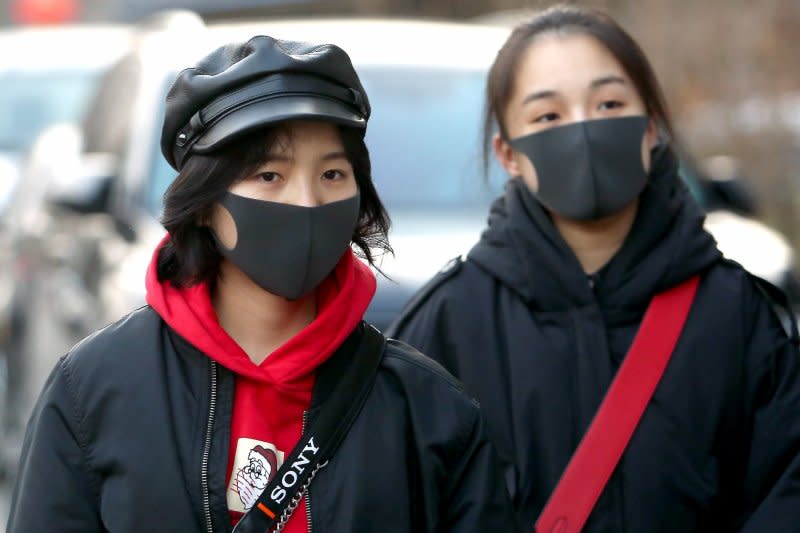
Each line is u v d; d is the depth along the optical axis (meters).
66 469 6.50
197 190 6.52
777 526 8.23
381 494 6.52
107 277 15.14
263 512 6.39
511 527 6.79
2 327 19.25
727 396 8.55
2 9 50.44
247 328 6.81
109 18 50.16
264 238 6.46
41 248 18.89
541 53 8.93
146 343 6.64
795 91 27.56
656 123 9.22
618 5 28.95
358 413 6.65
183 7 46.88
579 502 8.28
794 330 8.80
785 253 15.33
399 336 9.09
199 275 6.71
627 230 8.96
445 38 17.72
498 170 15.31
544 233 8.85
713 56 28.06
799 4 27.16
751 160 27.89
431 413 6.75
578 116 8.76
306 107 6.34
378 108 16.20
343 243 6.57
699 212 8.94
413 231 14.29
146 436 6.42
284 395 6.60
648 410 8.47
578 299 8.73
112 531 6.39
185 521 6.33
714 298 8.73
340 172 6.60
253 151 6.42
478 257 9.06
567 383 8.62
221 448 6.47
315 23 18.64
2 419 19.62
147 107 16.80
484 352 8.77
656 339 8.57
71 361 6.65
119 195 16.09
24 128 24.70
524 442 8.52
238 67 6.40
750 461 8.61
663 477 8.32
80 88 25.08
